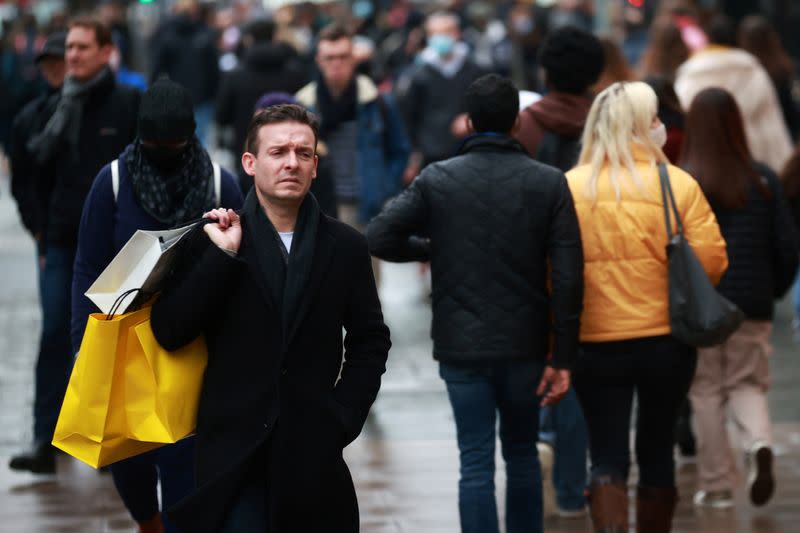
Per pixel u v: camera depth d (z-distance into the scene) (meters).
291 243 11.52
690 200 14.85
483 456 14.66
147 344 11.58
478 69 33.97
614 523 14.55
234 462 11.27
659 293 14.77
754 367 18.53
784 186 20.86
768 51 30.98
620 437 14.95
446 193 14.51
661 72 28.86
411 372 26.22
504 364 14.44
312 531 11.41
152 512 14.97
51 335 18.98
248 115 28.23
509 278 14.34
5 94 54.66
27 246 43.34
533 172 14.42
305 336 11.45
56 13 48.38
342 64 26.08
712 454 18.53
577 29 17.30
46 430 19.48
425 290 35.81
